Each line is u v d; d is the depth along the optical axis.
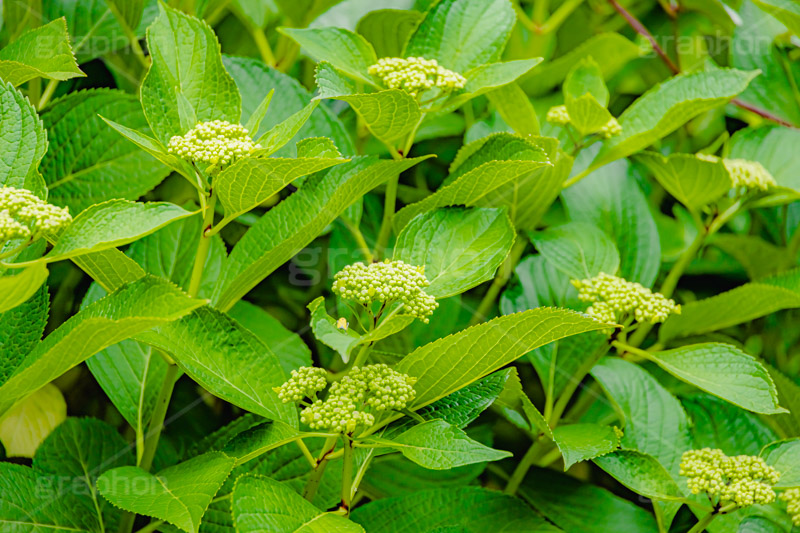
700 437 1.19
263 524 1.01
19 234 0.99
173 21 1.09
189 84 1.08
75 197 1.15
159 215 1.01
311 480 1.07
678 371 1.14
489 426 1.21
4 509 1.06
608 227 1.24
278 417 1.05
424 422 1.05
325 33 1.14
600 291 1.16
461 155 1.20
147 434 1.09
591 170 1.21
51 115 1.15
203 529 1.10
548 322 1.03
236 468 1.11
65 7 1.22
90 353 1.01
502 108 1.19
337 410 1.03
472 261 1.08
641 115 1.20
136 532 1.09
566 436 1.12
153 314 1.00
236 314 1.17
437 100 1.15
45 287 1.08
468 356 1.05
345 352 1.00
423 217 1.09
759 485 1.10
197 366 1.05
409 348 1.19
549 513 1.16
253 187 1.04
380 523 1.11
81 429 1.12
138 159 1.16
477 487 1.12
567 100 1.19
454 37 1.17
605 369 1.17
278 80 1.17
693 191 1.22
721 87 1.18
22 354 1.07
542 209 1.20
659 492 1.11
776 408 1.11
